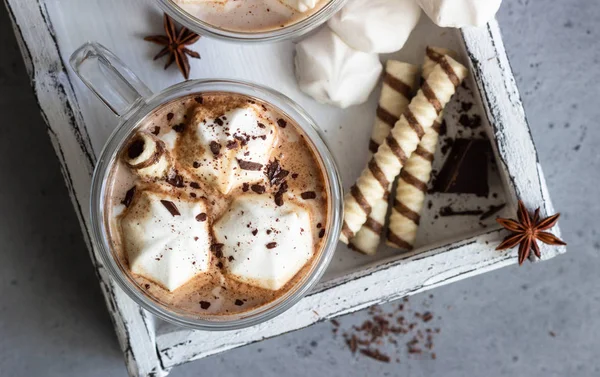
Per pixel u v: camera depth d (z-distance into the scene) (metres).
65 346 0.55
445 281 0.50
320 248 0.47
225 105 0.46
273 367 0.56
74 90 0.49
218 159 0.45
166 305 0.47
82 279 0.55
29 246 0.55
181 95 0.46
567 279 0.57
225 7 0.48
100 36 0.50
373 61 0.50
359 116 0.51
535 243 0.49
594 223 0.56
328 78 0.49
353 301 0.49
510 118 0.49
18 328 0.55
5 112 0.54
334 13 0.48
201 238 0.46
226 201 0.46
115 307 0.49
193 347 0.49
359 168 0.51
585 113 0.56
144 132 0.45
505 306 0.57
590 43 0.56
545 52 0.56
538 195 0.49
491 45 0.48
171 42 0.49
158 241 0.45
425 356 0.56
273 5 0.47
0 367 0.55
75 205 0.49
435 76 0.49
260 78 0.50
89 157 0.49
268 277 0.46
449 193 0.51
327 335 0.56
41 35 0.48
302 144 0.47
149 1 0.50
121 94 0.46
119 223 0.46
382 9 0.49
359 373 0.56
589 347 0.57
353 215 0.49
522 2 0.56
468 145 0.50
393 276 0.49
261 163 0.46
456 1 0.47
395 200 0.51
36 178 0.55
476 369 0.57
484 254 0.49
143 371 0.49
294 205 0.46
